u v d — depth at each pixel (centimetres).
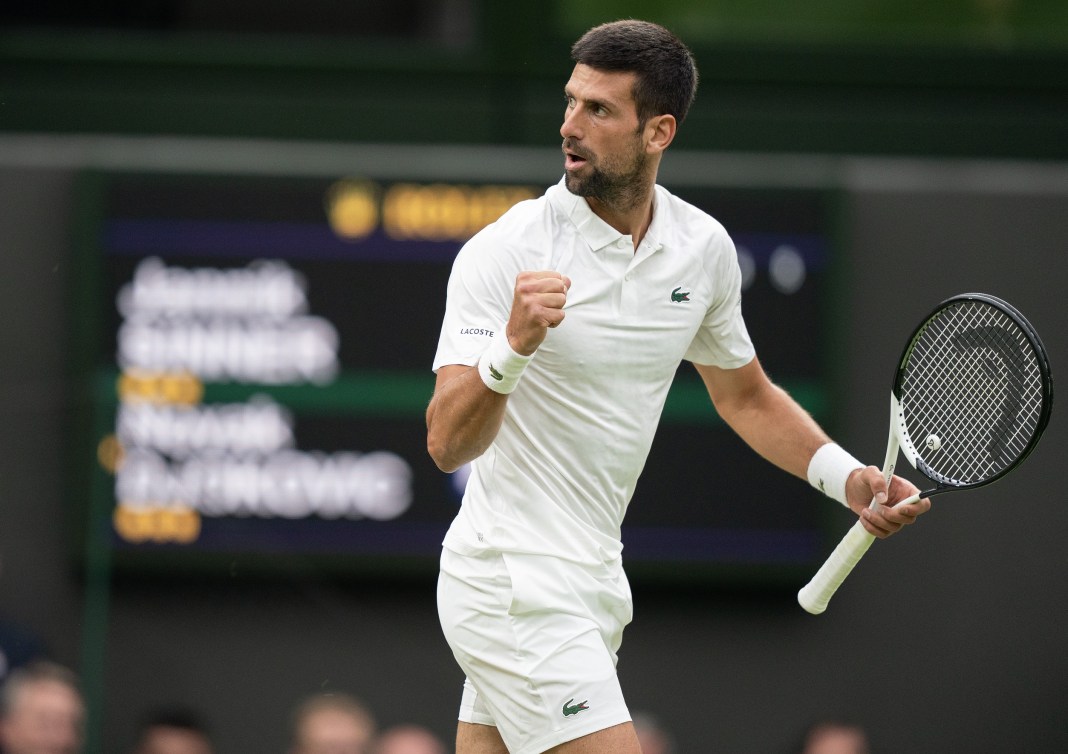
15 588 2058
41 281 2078
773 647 2102
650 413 1177
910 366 1369
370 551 2077
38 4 2264
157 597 2070
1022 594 2116
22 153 2088
